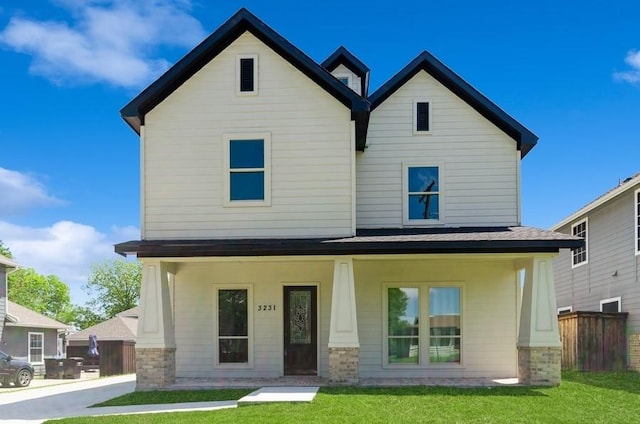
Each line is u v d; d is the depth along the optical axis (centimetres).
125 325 3384
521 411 905
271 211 1257
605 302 1928
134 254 1227
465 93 1438
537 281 1192
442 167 1437
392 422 818
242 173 1273
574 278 2247
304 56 1259
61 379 2331
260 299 1395
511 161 1430
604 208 1947
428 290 1402
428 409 911
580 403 981
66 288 6294
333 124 1267
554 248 1177
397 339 1394
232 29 1266
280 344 1380
